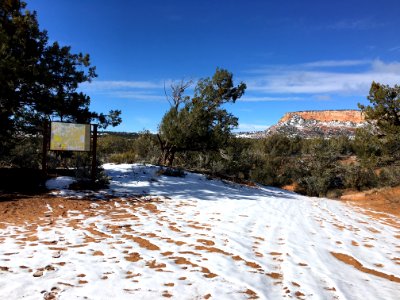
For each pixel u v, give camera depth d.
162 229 7.41
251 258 5.53
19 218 7.87
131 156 21.28
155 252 5.65
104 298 3.75
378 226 9.86
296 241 6.93
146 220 8.33
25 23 11.46
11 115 11.88
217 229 7.62
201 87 20.23
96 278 4.34
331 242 7.10
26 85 11.18
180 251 5.77
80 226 7.35
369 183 26.62
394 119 18.67
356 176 27.19
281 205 12.70
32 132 12.83
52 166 14.74
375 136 19.14
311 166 30.19
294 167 31.73
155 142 23.78
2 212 8.30
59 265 4.79
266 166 30.98
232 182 17.92
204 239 6.65
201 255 5.57
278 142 44.84
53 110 12.38
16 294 3.75
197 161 22.52
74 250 5.56
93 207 9.56
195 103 19.75
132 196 11.61
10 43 11.20
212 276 4.60
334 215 11.55
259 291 4.13
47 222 7.59
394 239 8.00
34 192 10.73
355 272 5.22
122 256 5.34
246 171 27.34
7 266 4.68
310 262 5.52
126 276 4.46
